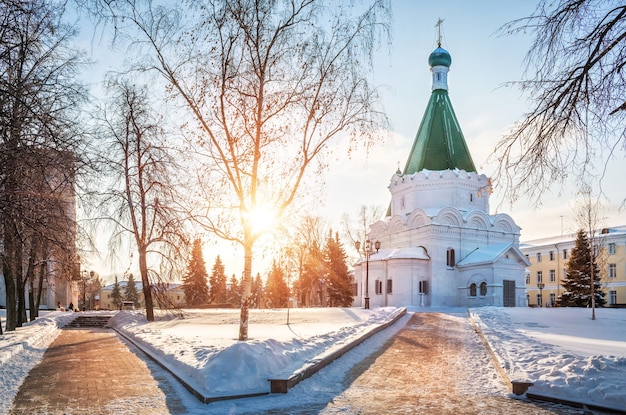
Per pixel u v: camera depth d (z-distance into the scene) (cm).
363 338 1797
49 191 1507
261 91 1480
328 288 6500
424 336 2094
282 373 1052
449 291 5322
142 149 2803
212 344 1470
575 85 880
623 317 2909
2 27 1166
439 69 6156
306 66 1491
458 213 5478
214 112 1502
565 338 1853
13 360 1398
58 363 1410
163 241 2761
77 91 1441
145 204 2817
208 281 8475
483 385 1089
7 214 1310
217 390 959
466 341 1916
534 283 8094
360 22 1467
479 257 5275
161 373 1221
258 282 8181
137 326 2511
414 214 5612
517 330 2183
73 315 3672
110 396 971
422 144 6034
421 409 884
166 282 2948
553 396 927
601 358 1087
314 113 1522
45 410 867
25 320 2916
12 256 1655
